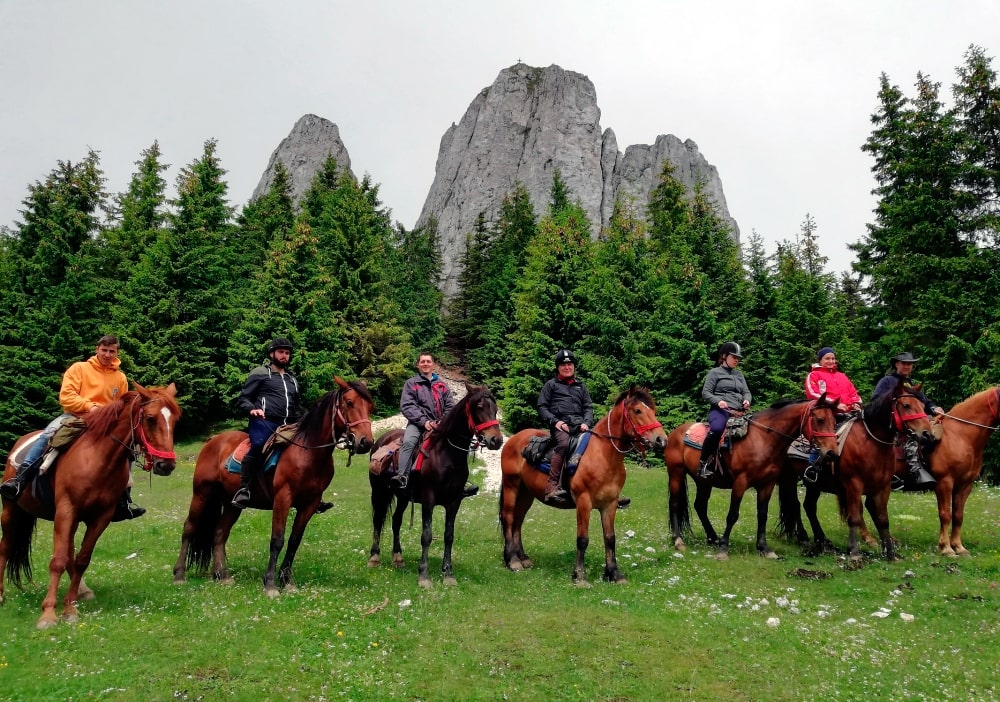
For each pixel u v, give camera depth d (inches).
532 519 573.3
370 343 1508.4
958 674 251.6
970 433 416.8
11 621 288.7
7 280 1202.6
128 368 1217.4
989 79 903.7
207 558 364.5
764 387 1168.8
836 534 481.7
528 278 1571.1
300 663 251.3
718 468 427.2
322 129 4817.9
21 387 1113.4
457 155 5064.0
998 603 318.0
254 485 347.3
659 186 1955.0
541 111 4574.3
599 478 366.0
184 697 224.2
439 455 360.8
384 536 504.4
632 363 1157.1
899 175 951.0
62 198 1273.4
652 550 439.5
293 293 1341.0
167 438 297.4
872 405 402.3
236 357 1309.1
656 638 280.8
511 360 1606.8
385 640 273.9
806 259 1841.8
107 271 1384.1
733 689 239.3
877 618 310.3
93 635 269.9
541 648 269.1
